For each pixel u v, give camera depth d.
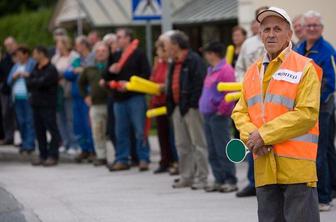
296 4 28.06
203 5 44.66
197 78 20.78
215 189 20.67
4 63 33.53
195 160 21.28
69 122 29.94
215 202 19.06
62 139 30.38
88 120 28.02
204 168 21.16
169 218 17.16
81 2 47.12
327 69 17.19
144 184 22.44
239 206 18.39
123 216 17.56
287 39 11.53
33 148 30.72
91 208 18.75
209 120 20.11
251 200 19.17
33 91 27.45
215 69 19.92
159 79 24.28
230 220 16.72
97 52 25.47
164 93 24.02
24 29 60.22
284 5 28.44
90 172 25.45
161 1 25.62
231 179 20.48
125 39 24.62
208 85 20.06
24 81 30.14
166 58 24.09
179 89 21.05
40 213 18.23
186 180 21.66
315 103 11.24
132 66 24.55
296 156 11.36
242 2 30.58
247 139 11.41
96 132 26.75
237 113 11.87
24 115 30.53
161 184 22.31
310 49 17.34
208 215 17.36
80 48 27.92
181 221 16.78
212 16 42.47
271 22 11.48
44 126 27.77
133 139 26.03
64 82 29.30
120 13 46.88
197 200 19.44
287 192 11.48
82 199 20.12
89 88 26.59
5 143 34.53
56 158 27.73
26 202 19.88
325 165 17.28
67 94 29.23
